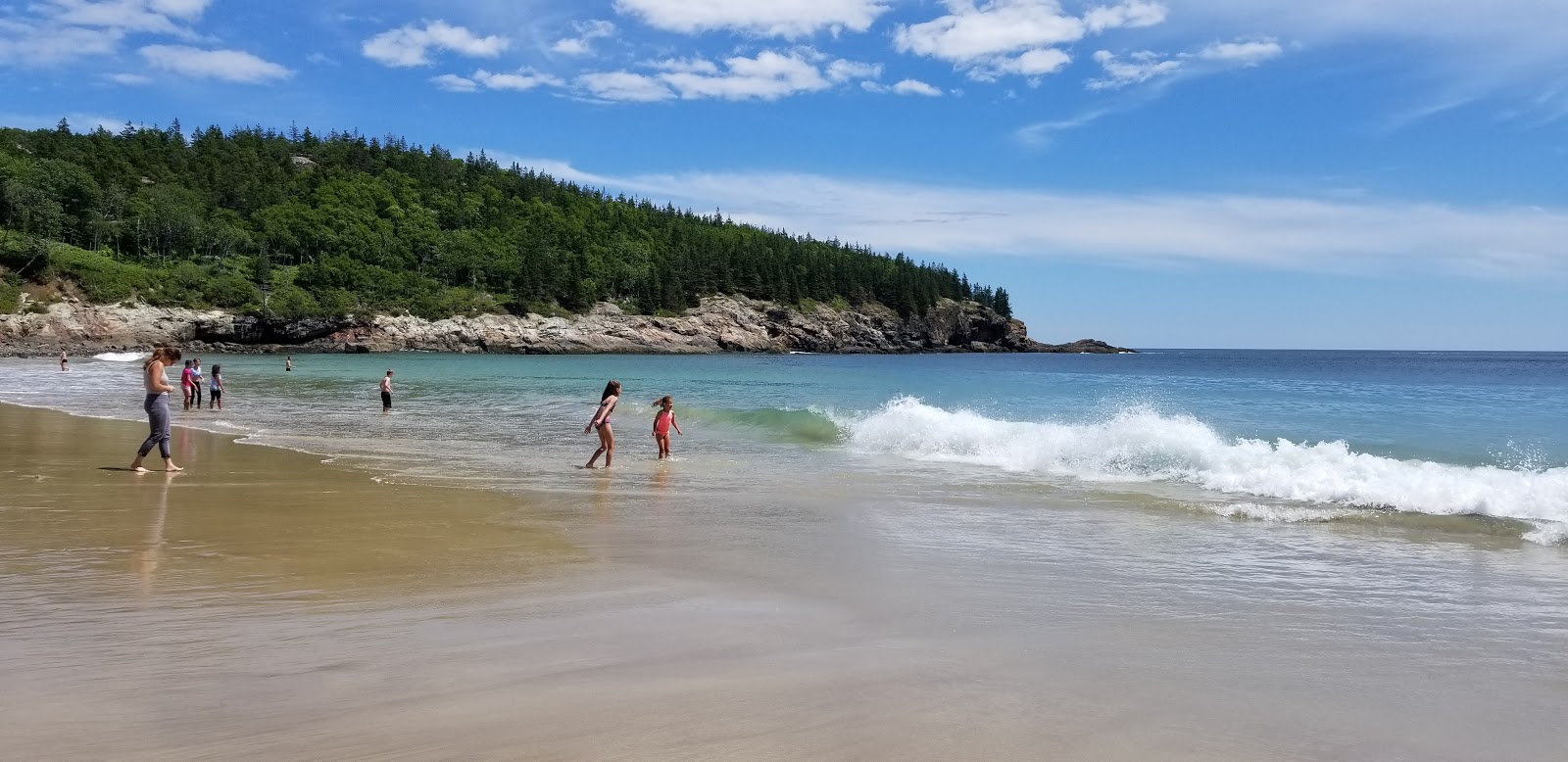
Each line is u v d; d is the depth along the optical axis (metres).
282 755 3.37
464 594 6.11
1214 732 3.87
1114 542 8.50
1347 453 13.25
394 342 111.75
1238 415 23.81
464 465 14.25
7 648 4.67
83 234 119.44
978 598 6.23
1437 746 3.79
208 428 20.53
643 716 3.85
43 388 37.53
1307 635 5.48
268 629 5.13
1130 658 4.92
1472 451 15.90
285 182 156.88
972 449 16.61
